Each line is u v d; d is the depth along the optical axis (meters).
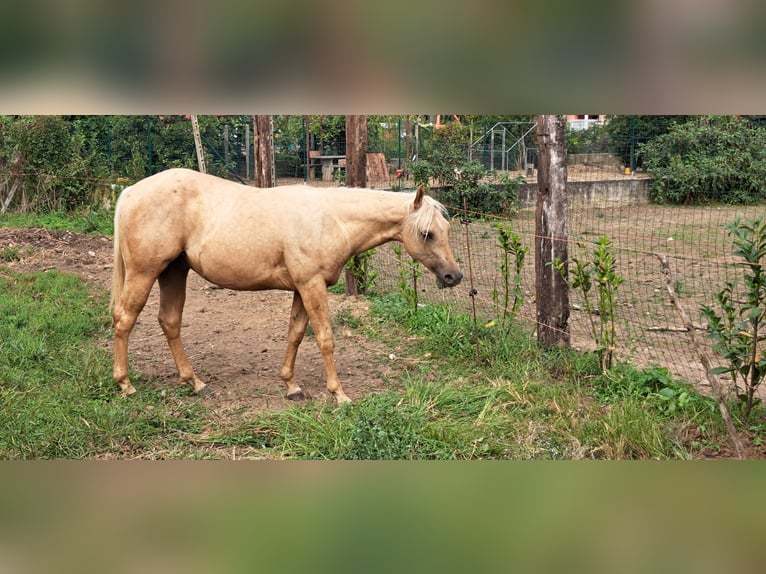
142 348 7.59
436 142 20.75
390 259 12.18
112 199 16.02
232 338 8.16
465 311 8.77
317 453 5.03
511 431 5.43
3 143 15.76
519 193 18.67
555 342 7.12
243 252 5.83
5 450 4.97
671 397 5.84
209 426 5.62
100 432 5.26
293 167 22.83
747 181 20.03
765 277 5.50
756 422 5.56
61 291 9.48
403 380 6.64
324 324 5.99
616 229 15.46
